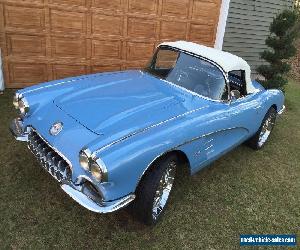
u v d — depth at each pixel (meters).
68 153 2.92
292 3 10.30
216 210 3.82
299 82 11.84
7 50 6.16
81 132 3.02
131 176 2.82
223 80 4.09
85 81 4.18
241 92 4.60
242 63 4.46
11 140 4.60
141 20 7.19
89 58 6.93
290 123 7.20
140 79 4.32
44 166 3.21
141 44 7.42
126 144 2.83
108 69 7.25
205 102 3.94
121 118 3.22
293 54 8.05
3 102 5.82
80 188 2.86
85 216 3.39
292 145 6.02
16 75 6.40
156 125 3.19
